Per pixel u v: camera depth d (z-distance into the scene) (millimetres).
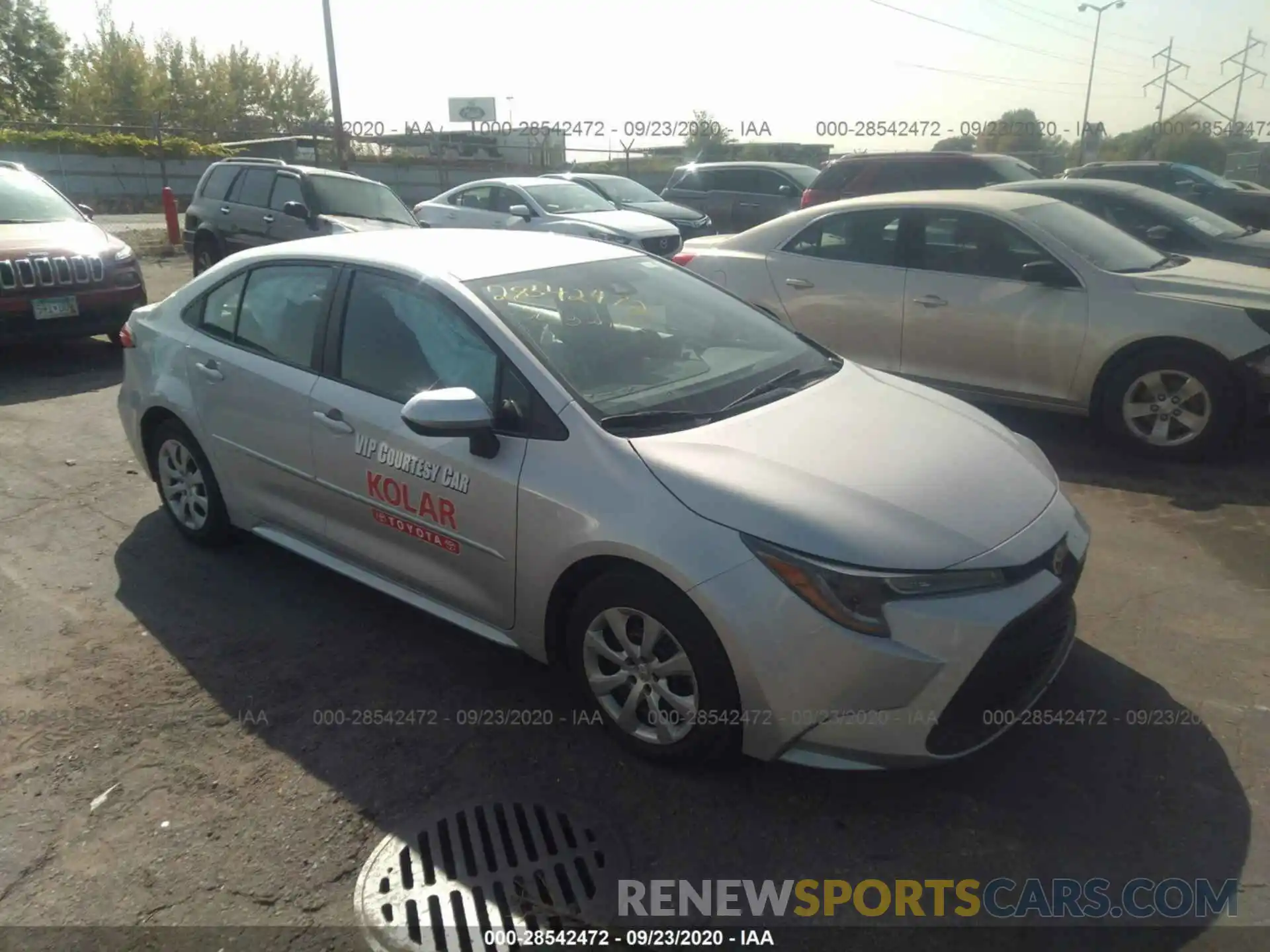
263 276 4125
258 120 55469
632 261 4148
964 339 6254
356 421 3555
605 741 3166
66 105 48094
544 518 3018
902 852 2691
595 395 3180
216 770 3033
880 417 3379
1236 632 3795
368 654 3713
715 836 2750
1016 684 2816
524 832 2764
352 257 3799
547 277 3723
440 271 3570
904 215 6539
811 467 2930
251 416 3990
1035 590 2773
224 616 3986
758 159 30578
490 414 3064
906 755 2670
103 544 4648
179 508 4613
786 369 3746
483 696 3432
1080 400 5980
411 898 2537
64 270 7824
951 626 2604
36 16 45375
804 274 6887
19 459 5816
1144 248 6500
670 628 2801
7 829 2773
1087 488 5379
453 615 3479
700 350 3711
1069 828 2766
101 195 28625
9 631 3854
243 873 2619
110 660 3646
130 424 4703
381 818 2826
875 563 2619
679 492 2811
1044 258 6004
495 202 14797
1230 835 2727
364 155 31984
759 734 2746
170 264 15398
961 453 3188
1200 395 5582
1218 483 5402
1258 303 5449
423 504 3377
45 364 8352
